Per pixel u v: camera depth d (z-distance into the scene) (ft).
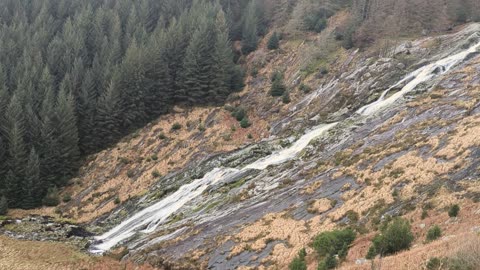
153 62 251.19
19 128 213.66
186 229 148.97
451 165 115.34
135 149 231.09
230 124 235.40
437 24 264.52
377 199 116.37
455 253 63.72
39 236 170.19
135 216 184.44
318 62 257.75
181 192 190.08
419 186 113.19
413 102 174.60
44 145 217.77
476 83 168.25
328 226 114.62
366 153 148.56
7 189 203.72
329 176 144.05
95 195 207.82
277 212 135.44
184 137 231.71
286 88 249.34
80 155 236.22
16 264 135.95
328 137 183.52
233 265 114.32
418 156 129.08
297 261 82.53
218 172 195.42
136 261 136.67
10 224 181.37
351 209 117.60
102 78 250.98
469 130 129.29
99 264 139.44
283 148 201.05
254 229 127.65
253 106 246.68
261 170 182.19
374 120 178.09
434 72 198.59
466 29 236.84
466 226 83.35
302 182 150.61
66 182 219.20
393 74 215.92
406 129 153.79
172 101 260.83
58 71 262.06
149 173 213.25
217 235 133.90
